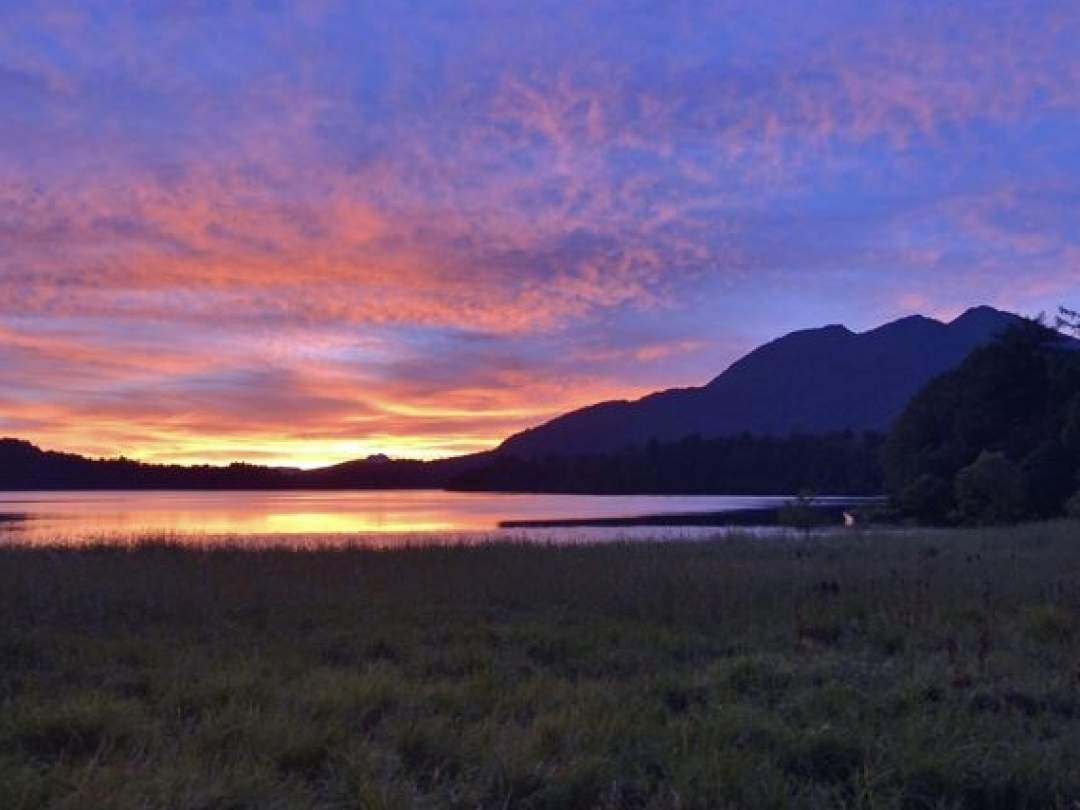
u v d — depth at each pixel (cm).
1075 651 991
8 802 556
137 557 1816
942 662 930
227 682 827
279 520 5669
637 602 1351
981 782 633
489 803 598
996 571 1633
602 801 594
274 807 564
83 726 703
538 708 783
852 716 740
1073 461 5097
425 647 1078
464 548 2078
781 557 1934
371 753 641
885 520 4944
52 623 1190
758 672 890
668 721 743
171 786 568
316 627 1208
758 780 613
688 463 16450
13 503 10044
